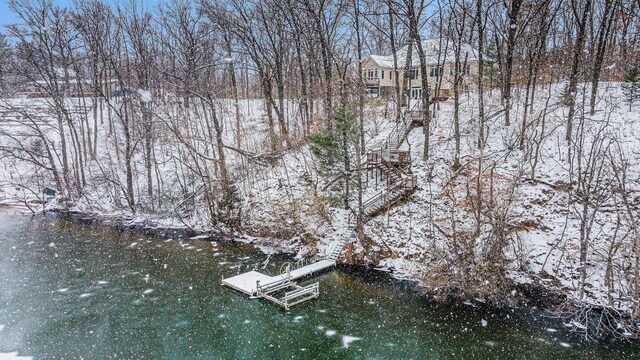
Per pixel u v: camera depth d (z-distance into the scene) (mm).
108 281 23094
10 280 23031
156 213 35250
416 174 29938
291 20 39156
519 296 20328
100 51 42906
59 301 20656
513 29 31625
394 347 16938
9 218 35594
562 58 41375
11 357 16062
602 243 20859
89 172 41625
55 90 39594
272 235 28969
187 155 37938
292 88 45281
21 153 44438
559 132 29688
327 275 23922
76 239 30375
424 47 52750
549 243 22188
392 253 24812
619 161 24125
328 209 28875
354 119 26672
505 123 33062
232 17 39250
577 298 19312
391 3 32188
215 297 21344
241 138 41844
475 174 27719
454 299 20922
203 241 29906
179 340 17406
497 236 20594
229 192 31062
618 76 39469
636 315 17500
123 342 17219
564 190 24531
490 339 17406
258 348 16891
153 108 39250
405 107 41125
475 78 44688
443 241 23750
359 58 36938
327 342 17344
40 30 39094
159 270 24750
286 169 33594
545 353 16359
